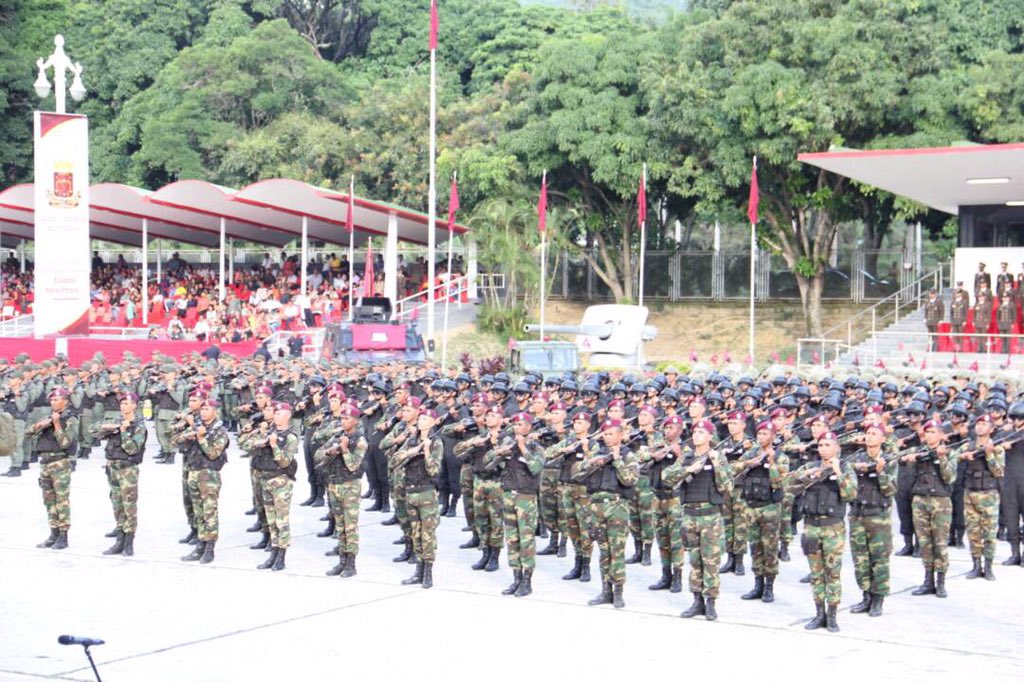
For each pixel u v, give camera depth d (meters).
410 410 17.06
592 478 15.26
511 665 12.66
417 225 53.66
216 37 74.62
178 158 66.44
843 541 14.11
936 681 12.09
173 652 13.22
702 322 55.12
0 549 18.69
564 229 53.56
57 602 15.41
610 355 36.56
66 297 36.19
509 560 15.95
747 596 15.67
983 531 16.78
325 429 18.53
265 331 46.94
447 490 21.64
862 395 20.75
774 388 21.75
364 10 80.38
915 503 15.88
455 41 79.12
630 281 53.88
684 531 14.64
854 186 48.91
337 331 33.72
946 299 47.09
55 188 35.84
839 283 54.47
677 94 46.75
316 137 64.19
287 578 16.88
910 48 46.25
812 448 15.76
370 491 24.00
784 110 44.59
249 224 56.53
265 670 12.54
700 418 16.23
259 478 18.23
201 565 17.67
